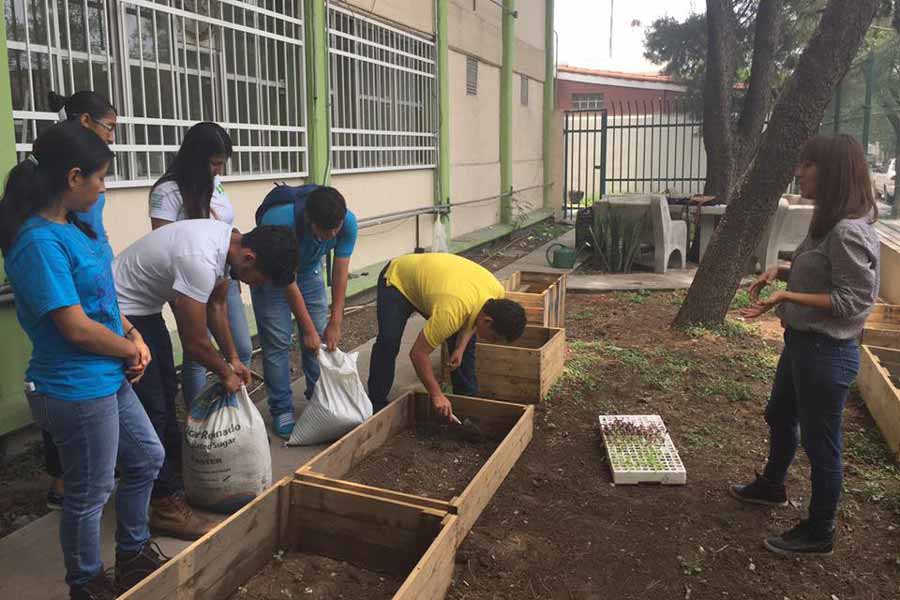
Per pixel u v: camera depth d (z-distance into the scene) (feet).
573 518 11.71
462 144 39.73
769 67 35.78
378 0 28.45
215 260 10.19
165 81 18.11
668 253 32.27
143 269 10.39
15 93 14.10
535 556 10.62
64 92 15.17
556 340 17.62
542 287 23.86
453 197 38.83
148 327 10.80
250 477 11.29
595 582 10.11
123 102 16.70
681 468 12.94
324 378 13.94
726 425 15.64
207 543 8.89
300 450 13.96
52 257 7.51
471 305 12.61
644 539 11.17
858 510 12.00
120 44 16.55
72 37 15.39
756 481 12.17
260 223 14.30
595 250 34.09
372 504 10.02
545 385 16.81
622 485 12.84
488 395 16.88
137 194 17.25
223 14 20.18
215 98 19.99
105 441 8.20
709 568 10.49
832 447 10.35
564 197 56.65
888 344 18.61
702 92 53.57
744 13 50.03
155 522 10.89
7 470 13.30
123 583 9.23
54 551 10.45
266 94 22.36
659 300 27.63
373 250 29.89
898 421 13.66
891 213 36.58
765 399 17.07
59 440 8.11
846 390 10.14
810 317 9.96
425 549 9.87
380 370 15.01
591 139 80.23
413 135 32.76
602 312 25.84
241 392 11.32
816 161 9.91
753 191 21.58
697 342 21.56
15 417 13.44
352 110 27.61
